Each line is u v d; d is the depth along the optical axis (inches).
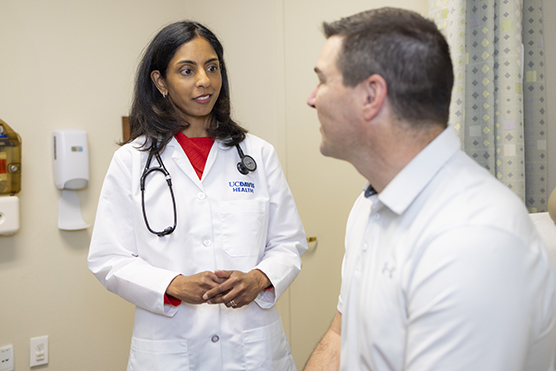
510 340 22.2
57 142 79.8
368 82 26.9
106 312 87.0
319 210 88.4
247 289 48.8
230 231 53.0
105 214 53.2
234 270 50.4
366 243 30.6
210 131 56.2
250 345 52.0
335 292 86.5
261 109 95.3
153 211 52.1
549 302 24.4
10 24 76.7
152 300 49.3
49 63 80.6
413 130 27.2
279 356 54.4
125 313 88.9
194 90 52.8
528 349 23.9
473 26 61.6
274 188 57.9
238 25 97.3
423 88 26.3
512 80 59.2
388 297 27.2
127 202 53.3
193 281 47.8
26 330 79.9
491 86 60.2
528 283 22.8
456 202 25.4
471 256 22.8
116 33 87.8
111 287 52.6
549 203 33.5
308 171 89.1
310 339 91.8
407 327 25.7
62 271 83.0
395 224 28.4
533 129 62.8
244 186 55.3
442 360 22.9
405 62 26.2
